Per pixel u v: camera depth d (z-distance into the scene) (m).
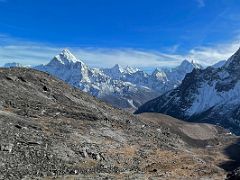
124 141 88.88
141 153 83.06
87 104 105.81
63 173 59.03
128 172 65.31
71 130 80.56
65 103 99.12
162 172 68.44
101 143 80.25
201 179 63.28
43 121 80.69
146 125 117.38
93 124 91.38
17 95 89.75
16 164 57.03
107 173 62.47
